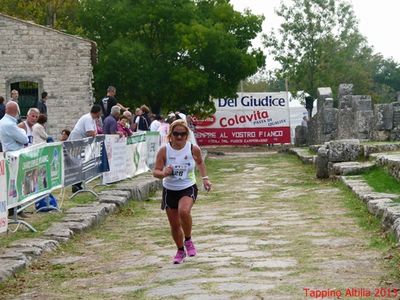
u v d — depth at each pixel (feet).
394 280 30.45
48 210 50.70
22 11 173.78
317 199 59.57
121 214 54.29
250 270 33.32
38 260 37.88
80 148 58.39
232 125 166.91
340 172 70.33
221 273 32.91
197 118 158.51
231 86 144.15
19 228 44.65
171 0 139.44
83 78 114.42
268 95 166.91
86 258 38.58
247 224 47.24
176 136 36.04
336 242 39.68
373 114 95.35
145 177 75.25
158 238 43.65
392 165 61.05
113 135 67.82
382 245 38.01
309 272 32.53
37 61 114.01
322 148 76.89
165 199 36.19
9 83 113.39
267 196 63.93
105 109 79.10
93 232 46.73
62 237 42.32
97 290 31.35
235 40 140.46
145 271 34.58
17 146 49.34
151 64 137.18
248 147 166.09
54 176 51.16
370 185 60.49
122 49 134.72
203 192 69.15
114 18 138.82
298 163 104.58
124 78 137.18
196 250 38.91
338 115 108.78
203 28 136.67
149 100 141.08
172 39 139.13
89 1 140.15
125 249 40.68
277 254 36.94
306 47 214.07
